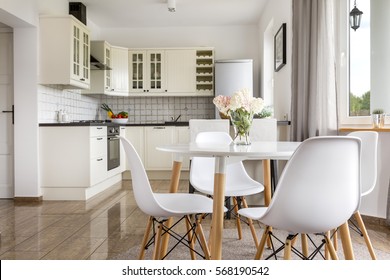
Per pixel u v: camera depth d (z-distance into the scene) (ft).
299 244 9.22
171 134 21.34
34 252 8.70
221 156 6.37
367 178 7.81
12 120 15.39
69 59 15.28
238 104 8.04
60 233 10.34
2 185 15.66
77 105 20.18
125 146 6.07
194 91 22.93
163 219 6.71
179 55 22.95
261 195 13.50
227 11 21.43
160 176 21.68
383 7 11.53
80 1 19.31
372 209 11.55
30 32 15.07
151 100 24.21
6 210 13.39
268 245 9.07
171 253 8.53
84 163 15.25
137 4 20.01
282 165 13.52
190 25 24.14
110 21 23.08
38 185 15.16
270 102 21.44
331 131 12.04
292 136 13.29
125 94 22.86
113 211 13.12
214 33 24.31
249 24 24.12
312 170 4.79
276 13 17.78
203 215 8.00
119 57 22.54
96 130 16.10
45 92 15.92
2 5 12.78
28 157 15.16
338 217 5.01
